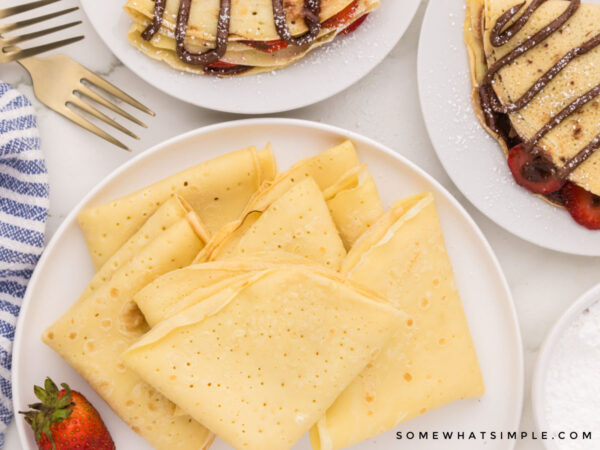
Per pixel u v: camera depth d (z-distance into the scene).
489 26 0.55
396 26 0.57
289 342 0.52
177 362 0.52
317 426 0.54
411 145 0.60
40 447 0.55
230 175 0.56
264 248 0.54
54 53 0.59
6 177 0.57
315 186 0.54
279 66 0.57
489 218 0.58
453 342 0.55
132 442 0.58
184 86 0.57
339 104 0.60
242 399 0.53
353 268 0.53
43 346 0.57
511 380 0.58
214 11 0.55
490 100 0.56
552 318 0.60
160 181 0.56
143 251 0.54
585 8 0.55
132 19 0.56
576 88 0.55
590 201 0.56
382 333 0.52
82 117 0.58
